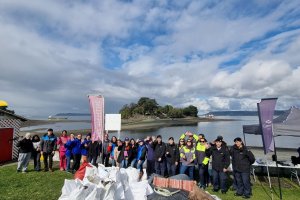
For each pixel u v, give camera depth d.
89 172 7.52
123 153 12.90
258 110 9.63
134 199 7.24
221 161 9.98
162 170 11.57
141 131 60.31
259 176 12.76
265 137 9.47
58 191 9.57
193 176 11.03
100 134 13.80
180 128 72.94
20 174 12.42
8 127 16.59
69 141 13.37
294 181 11.84
